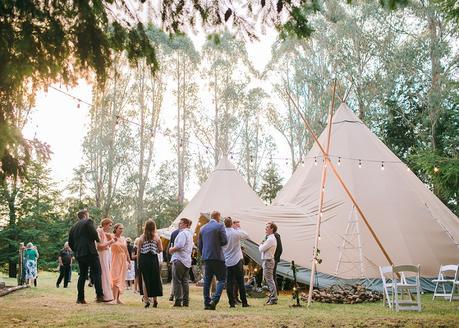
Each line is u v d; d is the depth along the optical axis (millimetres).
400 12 25125
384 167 13367
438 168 13398
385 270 8586
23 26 4262
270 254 9242
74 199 34312
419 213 12469
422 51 25562
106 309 7344
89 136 34906
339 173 13188
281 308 8320
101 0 4535
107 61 4645
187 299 8414
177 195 38938
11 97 4852
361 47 27188
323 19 27406
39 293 10547
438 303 9289
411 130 27328
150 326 5668
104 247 8859
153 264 8086
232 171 18531
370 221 12117
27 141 5484
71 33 4453
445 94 23000
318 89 30328
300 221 12586
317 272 11734
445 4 11922
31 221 26875
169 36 5168
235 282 9352
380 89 26641
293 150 35531
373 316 6730
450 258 11852
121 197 36219
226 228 8625
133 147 35875
